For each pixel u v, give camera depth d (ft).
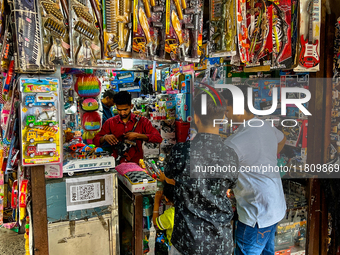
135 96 15.67
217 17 6.72
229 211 5.17
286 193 8.86
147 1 5.69
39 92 5.28
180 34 6.15
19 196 5.65
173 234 5.18
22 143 5.29
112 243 6.67
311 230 8.29
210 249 4.85
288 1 6.86
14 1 4.78
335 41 7.74
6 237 9.09
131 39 5.73
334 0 7.58
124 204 7.69
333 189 7.93
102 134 9.48
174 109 13.19
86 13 5.29
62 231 6.15
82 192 6.26
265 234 6.26
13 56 5.06
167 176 5.27
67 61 5.27
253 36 7.01
